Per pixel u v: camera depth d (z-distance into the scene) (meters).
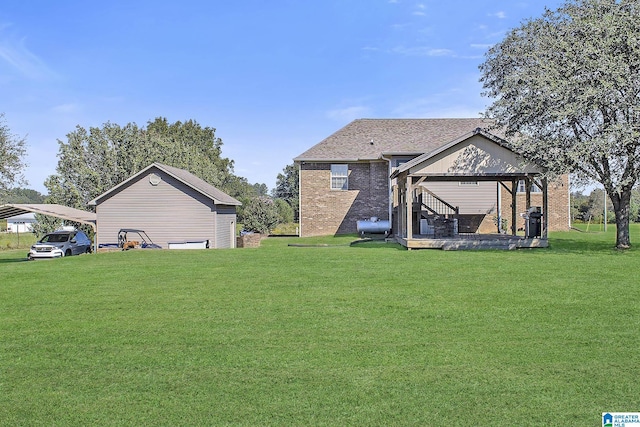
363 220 31.09
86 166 36.84
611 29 16.47
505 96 19.62
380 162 31.30
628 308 9.05
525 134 19.70
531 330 7.83
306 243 27.38
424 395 5.49
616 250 18.86
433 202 27.67
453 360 6.54
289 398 5.46
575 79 16.84
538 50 19.27
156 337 7.75
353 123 34.88
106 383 5.95
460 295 10.34
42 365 6.60
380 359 6.62
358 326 8.20
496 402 5.30
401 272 13.39
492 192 27.78
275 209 45.84
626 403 5.25
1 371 6.41
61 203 36.12
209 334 7.87
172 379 6.04
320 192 31.78
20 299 10.78
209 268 14.84
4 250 34.94
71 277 13.64
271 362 6.57
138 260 17.52
